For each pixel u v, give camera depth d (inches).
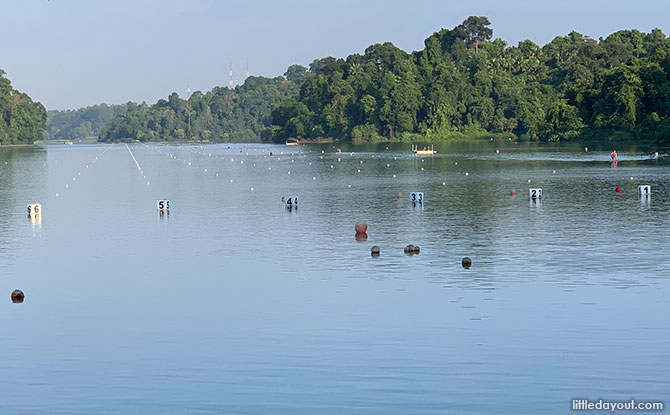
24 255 2418.8
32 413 1205.1
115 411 1206.9
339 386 1277.1
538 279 1950.1
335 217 3154.5
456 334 1513.3
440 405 1202.6
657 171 5191.9
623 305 1694.1
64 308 1771.7
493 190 4183.1
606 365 1342.3
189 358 1418.6
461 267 2108.8
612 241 2466.8
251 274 2075.5
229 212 3393.2
